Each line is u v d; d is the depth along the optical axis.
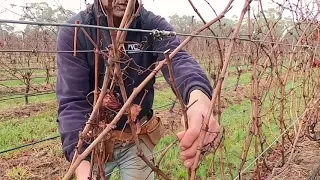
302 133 4.63
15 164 5.89
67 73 1.73
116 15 1.43
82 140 1.14
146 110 2.07
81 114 1.65
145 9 1.87
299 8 3.71
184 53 1.73
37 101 10.97
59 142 6.83
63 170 5.62
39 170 5.66
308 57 4.43
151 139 2.13
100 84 1.83
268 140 5.41
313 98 4.59
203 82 1.52
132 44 1.83
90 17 1.71
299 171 3.86
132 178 2.11
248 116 7.67
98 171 1.31
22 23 0.86
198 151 1.22
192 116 1.31
